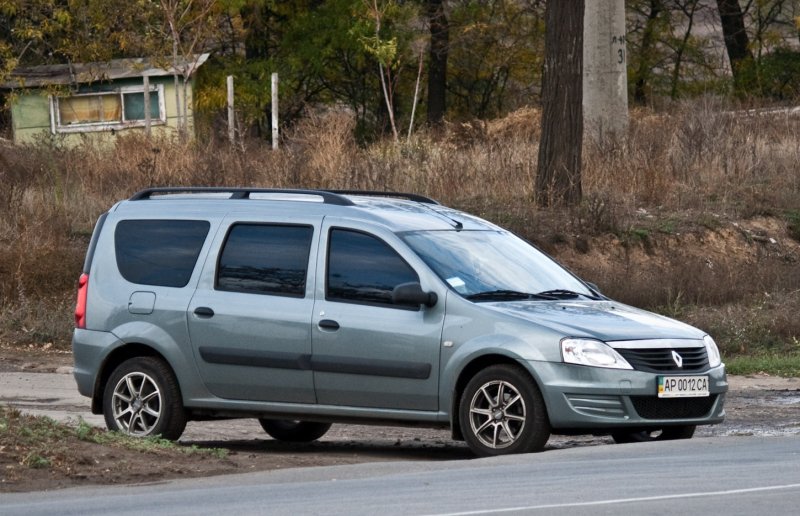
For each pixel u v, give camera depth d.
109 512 17.64
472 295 23.56
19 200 52.38
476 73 110.44
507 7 107.06
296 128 62.69
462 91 112.62
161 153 59.09
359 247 24.45
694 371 23.23
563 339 22.45
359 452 26.00
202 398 25.45
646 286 46.12
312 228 24.97
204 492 19.34
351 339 23.95
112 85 87.69
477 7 105.12
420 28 104.00
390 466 21.61
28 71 87.81
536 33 107.50
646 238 51.88
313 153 58.22
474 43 107.69
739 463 19.98
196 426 30.41
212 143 60.47
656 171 56.94
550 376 22.36
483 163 57.62
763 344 41.47
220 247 25.62
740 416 29.77
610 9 70.06
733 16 112.69
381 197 27.30
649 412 22.80
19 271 46.47
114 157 60.53
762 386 35.16
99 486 20.44
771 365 37.88
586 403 22.30
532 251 26.17
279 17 104.38
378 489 18.78
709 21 113.31
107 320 26.28
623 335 22.84
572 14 53.38
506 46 108.31
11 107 87.81
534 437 22.48
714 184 58.22
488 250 25.20
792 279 48.00
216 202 26.23
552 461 21.12
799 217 55.25
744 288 46.59
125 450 22.89
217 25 93.25
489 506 16.69
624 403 22.44
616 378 22.38
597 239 51.34
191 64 86.75
